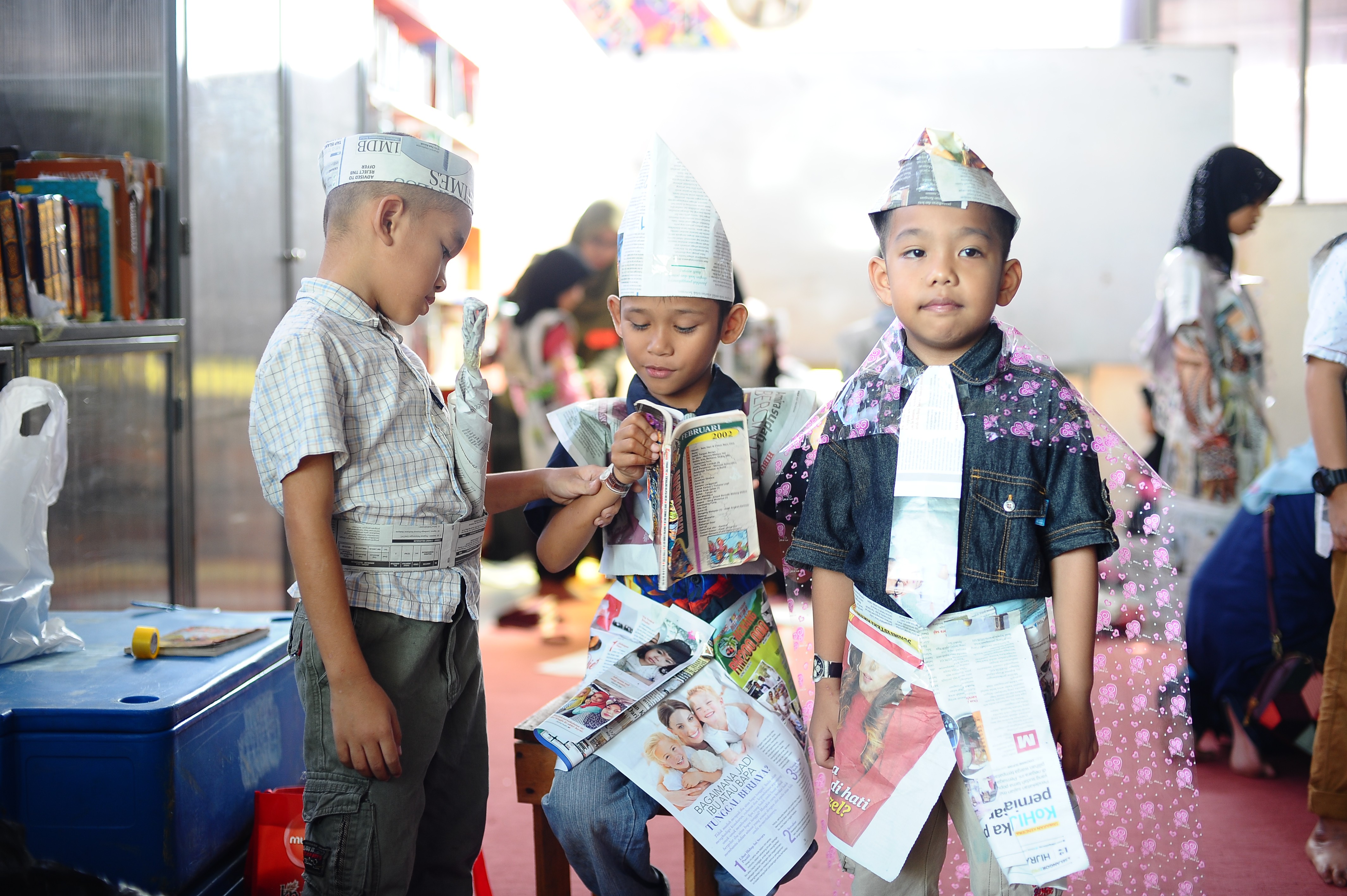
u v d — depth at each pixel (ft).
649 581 4.88
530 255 20.16
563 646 11.89
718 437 4.61
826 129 15.92
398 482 4.24
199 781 4.95
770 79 15.97
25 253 6.72
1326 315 6.25
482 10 18.39
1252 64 15.55
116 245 7.64
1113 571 4.66
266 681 5.66
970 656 4.15
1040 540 4.27
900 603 4.23
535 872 5.62
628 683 4.69
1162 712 4.64
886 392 4.44
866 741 4.34
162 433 7.99
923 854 4.45
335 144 4.43
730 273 4.86
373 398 4.20
